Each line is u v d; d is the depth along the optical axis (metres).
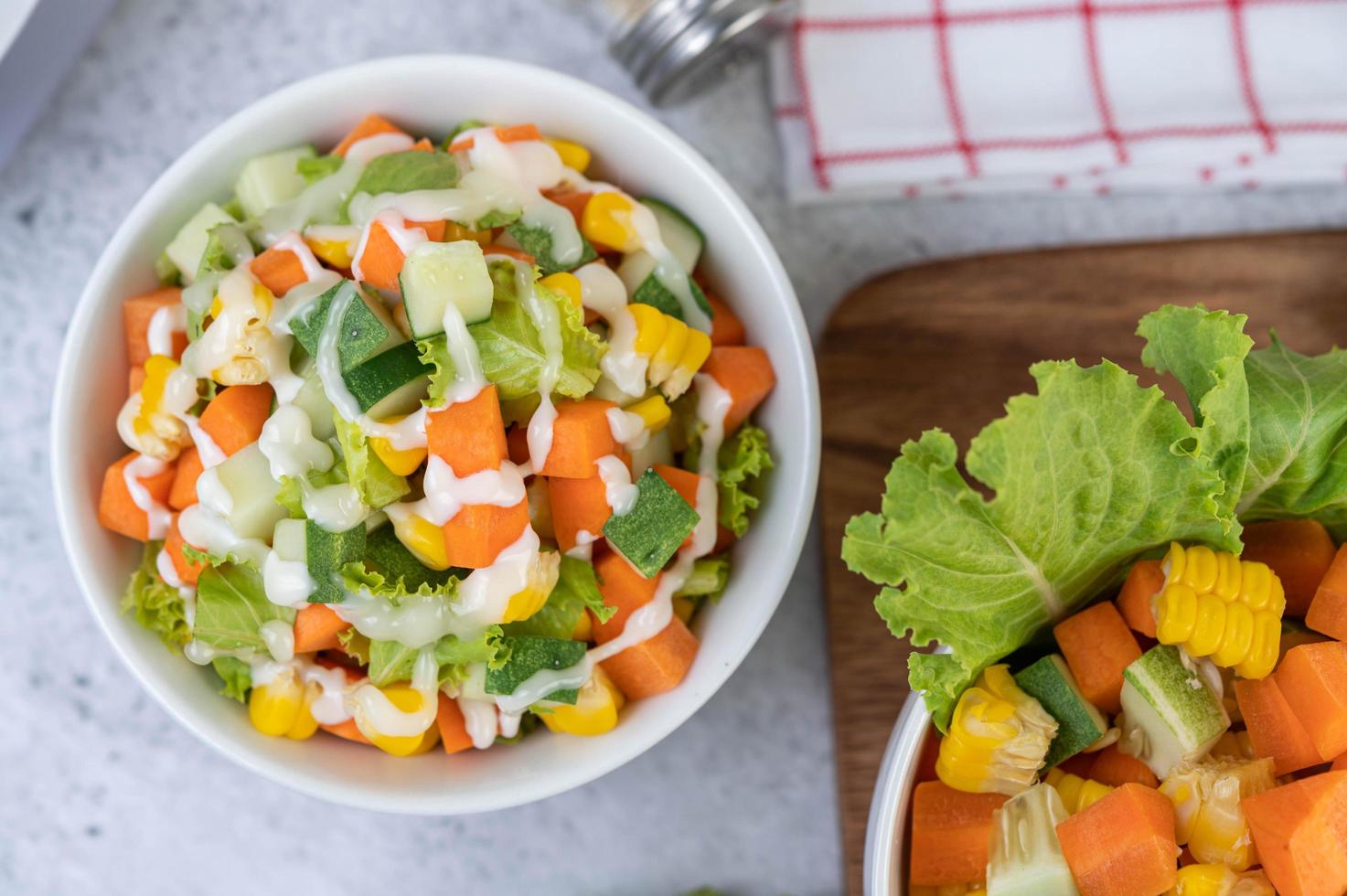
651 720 0.52
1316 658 0.49
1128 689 0.50
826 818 0.60
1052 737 0.49
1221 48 0.62
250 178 0.52
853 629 0.58
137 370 0.52
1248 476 0.50
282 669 0.51
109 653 0.60
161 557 0.51
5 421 0.60
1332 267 0.59
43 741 0.59
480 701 0.52
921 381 0.59
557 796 0.60
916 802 0.50
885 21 0.61
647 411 0.51
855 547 0.48
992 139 0.61
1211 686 0.49
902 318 0.59
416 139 0.54
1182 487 0.49
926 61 0.61
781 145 0.62
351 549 0.49
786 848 0.60
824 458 0.59
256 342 0.49
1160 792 0.49
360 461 0.48
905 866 0.51
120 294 0.52
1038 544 0.49
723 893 0.60
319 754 0.51
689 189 0.53
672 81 0.59
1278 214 0.62
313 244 0.50
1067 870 0.48
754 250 0.53
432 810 0.51
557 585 0.51
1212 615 0.48
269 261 0.50
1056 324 0.59
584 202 0.53
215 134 0.52
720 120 0.62
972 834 0.49
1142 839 0.48
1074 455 0.48
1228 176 0.62
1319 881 0.47
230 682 0.51
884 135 0.61
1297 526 0.51
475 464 0.49
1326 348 0.59
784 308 0.52
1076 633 0.50
